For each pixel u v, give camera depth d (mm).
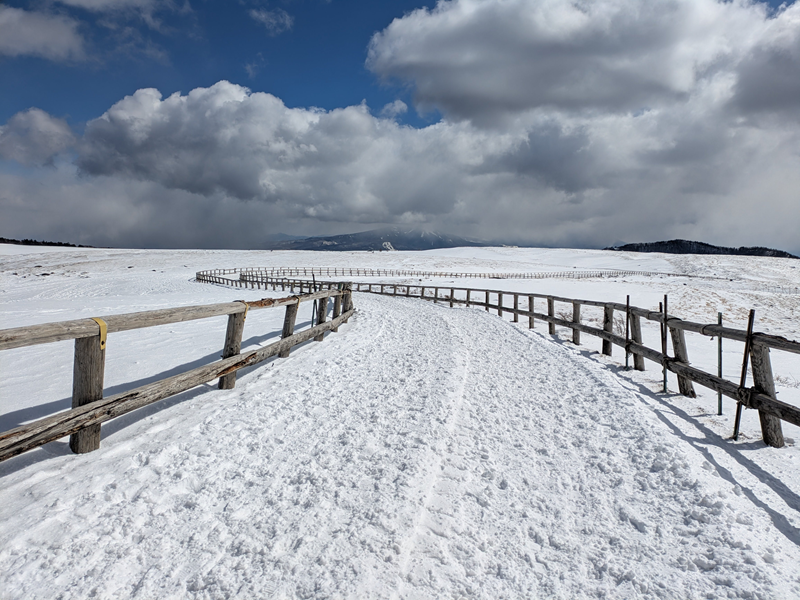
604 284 39438
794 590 1797
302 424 3682
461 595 1856
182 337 7188
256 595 1789
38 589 1764
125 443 3018
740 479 2736
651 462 2992
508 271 68688
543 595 1880
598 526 2357
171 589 1823
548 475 2932
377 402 4348
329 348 7125
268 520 2297
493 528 2336
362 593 1813
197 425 3428
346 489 2629
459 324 11531
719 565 1983
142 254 86562
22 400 3699
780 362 10000
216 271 54156
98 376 2840
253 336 7461
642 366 5852
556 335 9570
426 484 2732
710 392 4801
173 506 2389
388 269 64688
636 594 1862
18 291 31641
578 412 4137
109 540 2074
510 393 4879
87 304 13633
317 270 59875
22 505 2234
